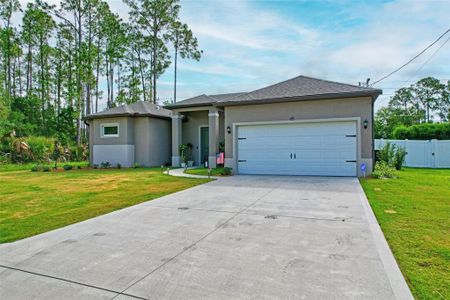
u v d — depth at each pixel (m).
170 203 7.29
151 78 33.78
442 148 17.30
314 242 4.32
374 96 11.51
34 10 28.83
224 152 15.15
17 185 10.97
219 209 6.55
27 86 36.16
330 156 12.17
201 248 4.14
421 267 3.41
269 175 12.86
